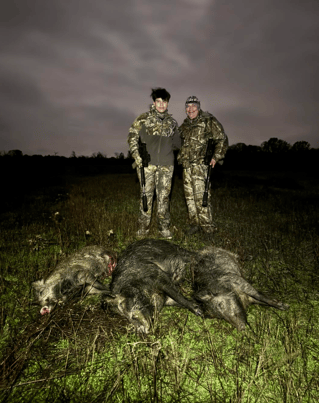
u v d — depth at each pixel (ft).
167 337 9.25
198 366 8.06
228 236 17.87
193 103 17.06
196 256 13.00
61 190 43.86
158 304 10.61
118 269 12.39
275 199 32.35
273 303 10.37
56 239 18.53
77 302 11.09
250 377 7.57
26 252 16.55
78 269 11.97
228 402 6.93
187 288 12.54
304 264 14.29
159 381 7.54
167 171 17.56
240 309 9.75
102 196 36.35
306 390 7.03
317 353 8.29
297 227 19.92
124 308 9.75
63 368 8.05
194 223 18.71
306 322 9.77
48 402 7.11
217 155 17.20
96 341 8.90
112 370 7.96
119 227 20.13
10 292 12.09
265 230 19.22
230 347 8.77
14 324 9.99
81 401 7.11
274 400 6.91
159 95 16.65
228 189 41.09
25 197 36.55
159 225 18.43
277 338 8.90
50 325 9.52
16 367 7.88
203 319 9.93
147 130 17.11
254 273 13.51
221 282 10.64
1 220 24.16
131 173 78.79
